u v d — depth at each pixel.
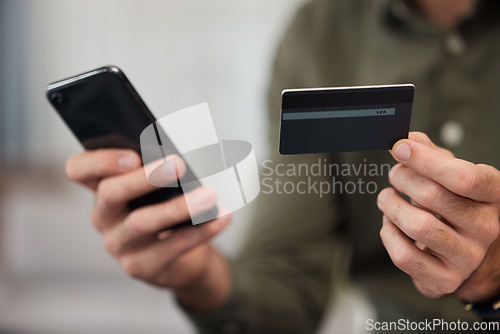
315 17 0.73
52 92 0.34
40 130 1.85
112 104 0.34
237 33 1.70
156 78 1.75
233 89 1.72
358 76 0.66
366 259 0.65
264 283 0.61
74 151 1.85
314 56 0.70
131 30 1.75
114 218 0.41
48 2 1.76
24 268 1.72
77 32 1.77
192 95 1.73
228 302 0.55
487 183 0.29
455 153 0.58
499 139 0.56
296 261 0.63
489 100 0.58
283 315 0.59
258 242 0.64
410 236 0.32
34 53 1.81
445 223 0.32
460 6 0.59
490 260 0.33
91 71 0.33
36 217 1.75
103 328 1.45
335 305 0.76
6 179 1.79
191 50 1.72
